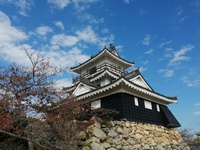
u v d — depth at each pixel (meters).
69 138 8.52
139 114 14.23
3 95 6.55
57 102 8.15
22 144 9.66
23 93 7.06
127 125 12.60
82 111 9.72
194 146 19.62
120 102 13.40
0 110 6.58
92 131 9.98
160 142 14.32
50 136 7.77
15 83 7.09
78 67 24.58
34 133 7.23
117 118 13.12
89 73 23.53
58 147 7.65
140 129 13.45
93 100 15.40
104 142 10.19
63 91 8.77
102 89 14.23
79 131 9.48
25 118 6.98
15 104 6.59
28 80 7.55
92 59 23.16
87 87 18.03
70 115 8.39
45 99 7.80
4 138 9.70
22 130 6.87
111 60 23.69
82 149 9.46
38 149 7.43
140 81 17.95
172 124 16.36
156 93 16.08
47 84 8.52
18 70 8.34
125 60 24.23
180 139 16.80
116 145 10.73
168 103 18.19
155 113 16.14
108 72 18.88
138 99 14.99
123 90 13.84
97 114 12.23
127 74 18.92
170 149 14.77
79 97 15.48
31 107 7.35
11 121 6.43
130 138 12.09
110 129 11.11
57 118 7.77
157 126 15.36
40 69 8.18
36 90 7.48
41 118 7.56
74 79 21.00
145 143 12.98
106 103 14.30
